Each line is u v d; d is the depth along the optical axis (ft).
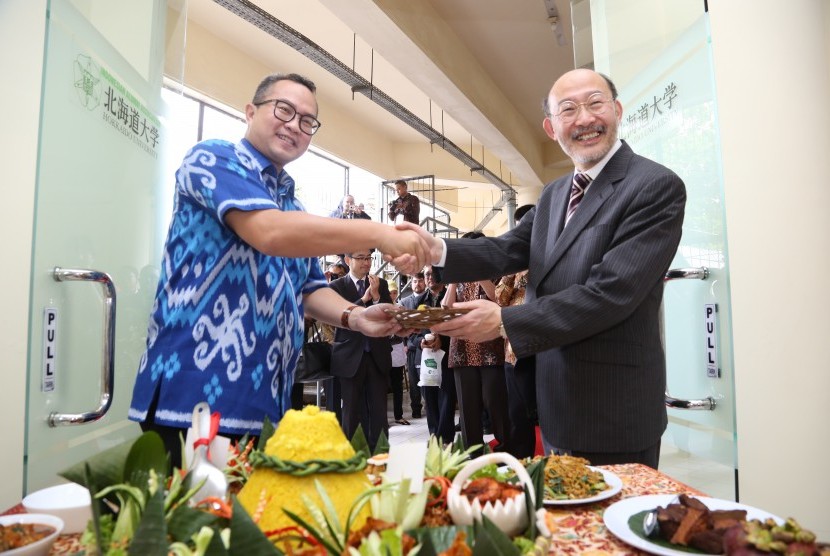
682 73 5.93
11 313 5.71
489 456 2.17
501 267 5.71
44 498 2.67
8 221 5.71
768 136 5.70
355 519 1.87
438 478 2.27
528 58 25.34
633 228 4.48
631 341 4.53
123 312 5.80
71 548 2.28
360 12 16.74
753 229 5.71
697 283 5.76
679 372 6.26
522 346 4.33
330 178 35.09
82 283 4.98
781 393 5.56
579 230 4.79
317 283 5.53
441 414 13.76
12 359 5.68
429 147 40.75
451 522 2.06
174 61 7.63
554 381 4.68
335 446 2.02
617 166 4.86
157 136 6.82
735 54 5.90
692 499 2.38
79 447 4.96
